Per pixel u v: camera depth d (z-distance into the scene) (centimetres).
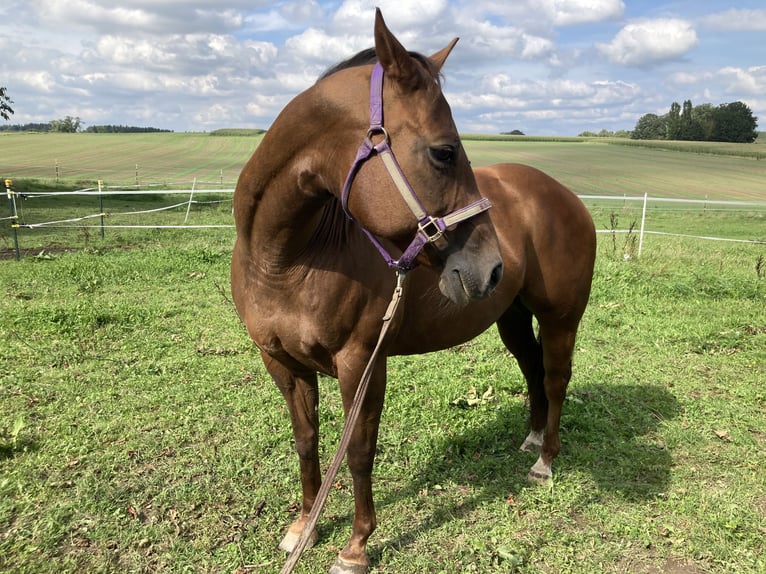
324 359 227
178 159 4472
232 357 499
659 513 297
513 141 7725
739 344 552
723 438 370
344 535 279
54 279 741
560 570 257
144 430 368
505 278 280
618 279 785
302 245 207
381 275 216
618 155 5475
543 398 357
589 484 323
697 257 985
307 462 265
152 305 641
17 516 283
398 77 172
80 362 476
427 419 388
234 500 303
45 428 364
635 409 410
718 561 261
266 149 198
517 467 343
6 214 1482
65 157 4444
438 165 172
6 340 509
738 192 3219
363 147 175
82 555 259
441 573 254
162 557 259
